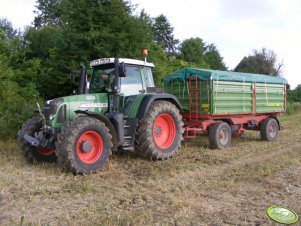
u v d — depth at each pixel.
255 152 8.49
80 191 5.19
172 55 39.47
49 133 6.54
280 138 10.81
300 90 29.84
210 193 5.22
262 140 10.38
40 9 35.22
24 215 4.23
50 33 18.86
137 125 7.22
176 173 6.40
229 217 4.30
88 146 6.18
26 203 4.65
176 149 7.73
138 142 7.29
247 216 4.34
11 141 9.09
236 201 4.89
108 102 7.25
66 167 6.04
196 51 36.00
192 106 9.01
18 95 11.51
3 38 14.09
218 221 4.17
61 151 5.99
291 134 11.72
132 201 4.82
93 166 6.23
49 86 13.50
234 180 5.94
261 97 10.11
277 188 5.50
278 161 7.32
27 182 5.62
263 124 10.31
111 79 7.32
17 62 14.77
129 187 5.50
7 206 4.53
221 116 9.01
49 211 4.38
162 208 4.56
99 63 7.42
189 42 36.22
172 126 7.77
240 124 9.77
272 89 10.56
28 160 7.02
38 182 5.62
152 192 5.25
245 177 6.07
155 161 7.38
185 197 5.00
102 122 6.49
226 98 8.93
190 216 4.31
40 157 7.09
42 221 4.06
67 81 12.93
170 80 9.59
